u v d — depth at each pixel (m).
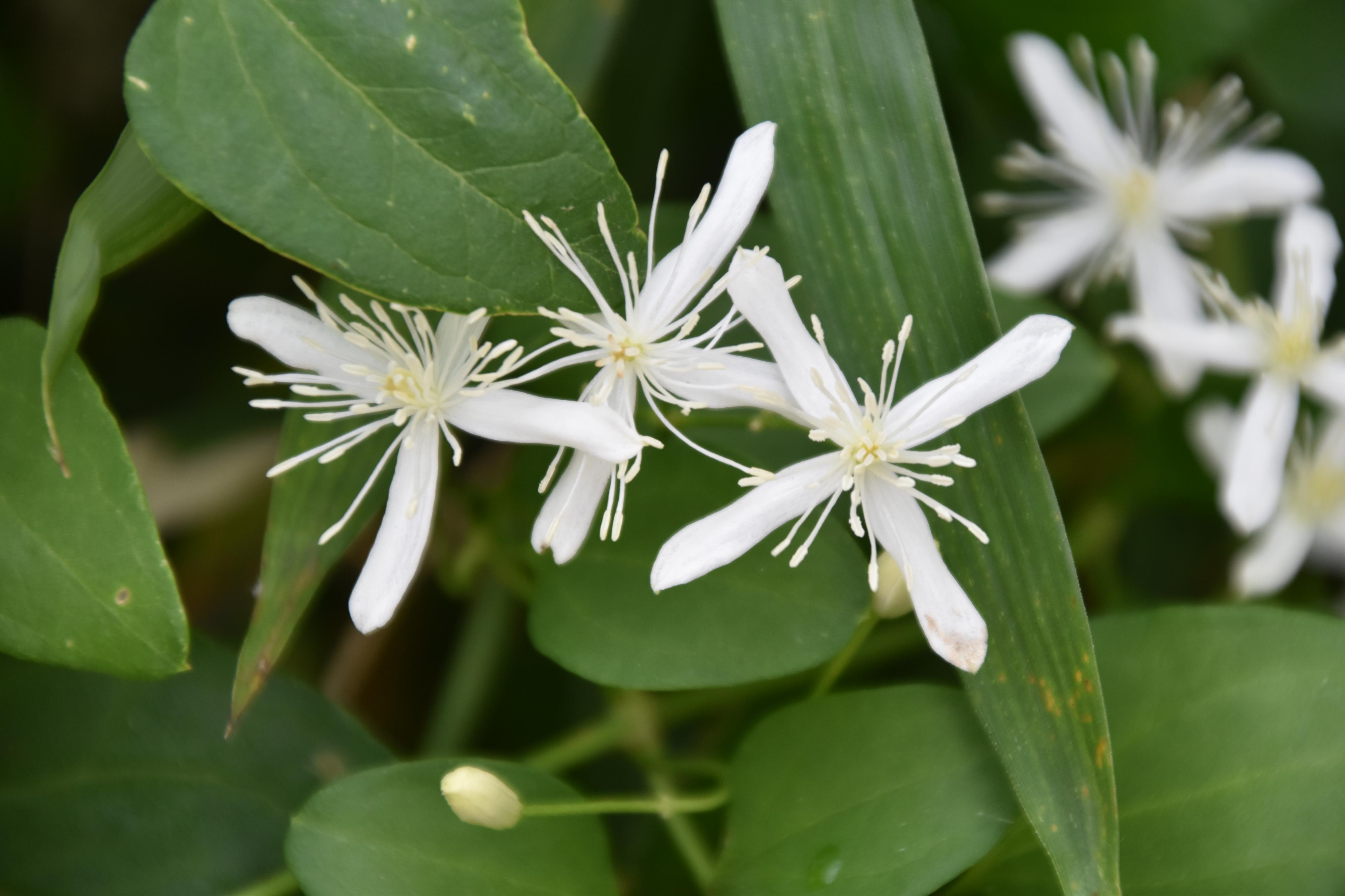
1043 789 0.22
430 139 0.22
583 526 0.22
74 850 0.23
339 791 0.23
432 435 0.23
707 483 0.24
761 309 0.22
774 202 0.23
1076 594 0.22
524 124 0.22
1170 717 0.23
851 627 0.23
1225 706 0.23
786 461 0.24
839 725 0.23
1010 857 0.24
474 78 0.22
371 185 0.22
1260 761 0.23
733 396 0.23
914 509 0.23
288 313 0.23
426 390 0.23
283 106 0.22
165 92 0.22
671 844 0.25
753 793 0.23
